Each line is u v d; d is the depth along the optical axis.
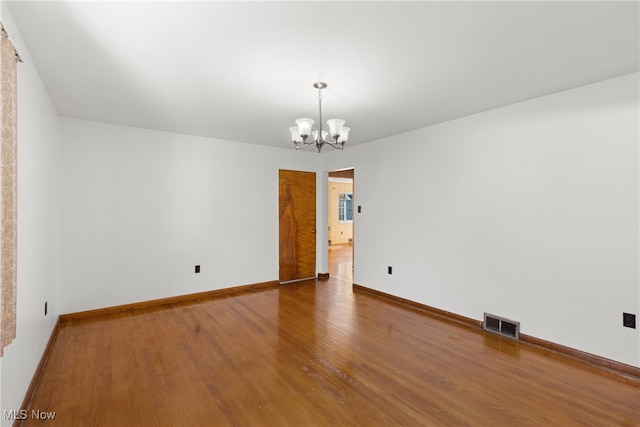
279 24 1.82
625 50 2.12
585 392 2.25
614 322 2.58
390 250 4.53
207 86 2.74
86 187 3.74
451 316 3.74
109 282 3.88
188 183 4.47
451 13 1.72
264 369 2.55
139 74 2.50
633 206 2.48
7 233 1.50
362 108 3.30
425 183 4.04
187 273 4.46
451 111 3.40
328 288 5.15
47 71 2.45
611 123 2.58
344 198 11.25
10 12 1.69
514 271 3.19
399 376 2.46
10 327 1.53
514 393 2.24
